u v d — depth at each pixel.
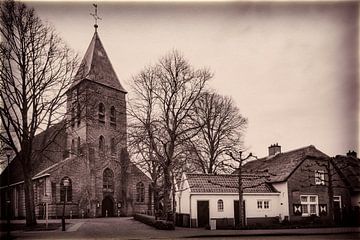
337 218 37.62
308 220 35.66
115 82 66.12
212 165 43.31
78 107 37.28
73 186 58.41
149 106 37.22
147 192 67.00
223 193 34.59
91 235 25.52
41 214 56.09
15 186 64.50
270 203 36.69
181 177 36.62
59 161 64.94
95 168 61.41
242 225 30.81
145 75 37.81
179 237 23.77
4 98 32.94
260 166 42.47
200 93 38.22
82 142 61.38
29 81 32.97
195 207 33.66
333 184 38.78
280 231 26.81
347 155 38.62
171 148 35.31
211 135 43.66
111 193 63.47
